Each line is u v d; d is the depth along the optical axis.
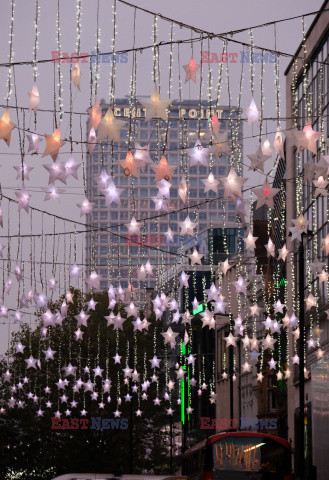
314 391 18.56
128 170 13.33
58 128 12.70
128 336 79.94
